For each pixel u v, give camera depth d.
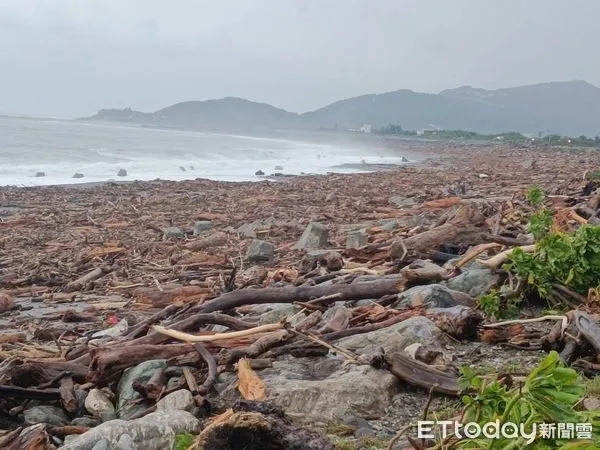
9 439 4.27
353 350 5.95
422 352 5.54
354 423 4.64
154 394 5.11
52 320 9.33
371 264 10.59
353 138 156.88
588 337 5.40
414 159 70.75
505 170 43.25
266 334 5.97
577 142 111.12
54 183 34.94
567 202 15.02
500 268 8.00
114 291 11.23
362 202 23.69
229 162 56.12
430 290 7.32
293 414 4.71
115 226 18.98
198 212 22.16
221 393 5.23
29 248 15.67
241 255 12.99
